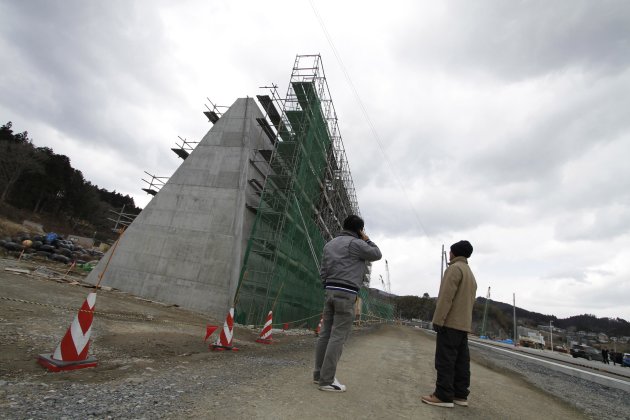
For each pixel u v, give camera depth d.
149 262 20.09
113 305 12.55
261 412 2.98
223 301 18.33
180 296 18.86
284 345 10.04
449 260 4.46
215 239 20.03
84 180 80.25
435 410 3.72
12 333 5.49
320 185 27.17
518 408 4.65
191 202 21.36
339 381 4.64
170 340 7.57
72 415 2.64
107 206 85.06
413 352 11.70
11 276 12.95
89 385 3.50
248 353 7.27
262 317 16.83
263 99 22.25
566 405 5.89
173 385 3.75
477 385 5.98
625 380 12.05
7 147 59.38
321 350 4.26
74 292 13.06
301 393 3.71
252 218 21.97
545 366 14.47
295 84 22.08
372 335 20.80
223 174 21.88
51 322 6.92
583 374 11.62
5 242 25.55
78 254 29.81
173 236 20.56
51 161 67.44
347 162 33.56
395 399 3.99
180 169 22.45
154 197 21.81
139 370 4.41
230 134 23.05
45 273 17.36
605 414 5.70
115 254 20.61
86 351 4.36
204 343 8.03
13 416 2.51
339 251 4.10
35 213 64.69
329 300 4.07
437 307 4.14
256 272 19.14
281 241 18.69
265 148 25.27
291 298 19.83
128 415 2.72
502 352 19.88
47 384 3.41
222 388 3.74
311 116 22.11
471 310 4.14
